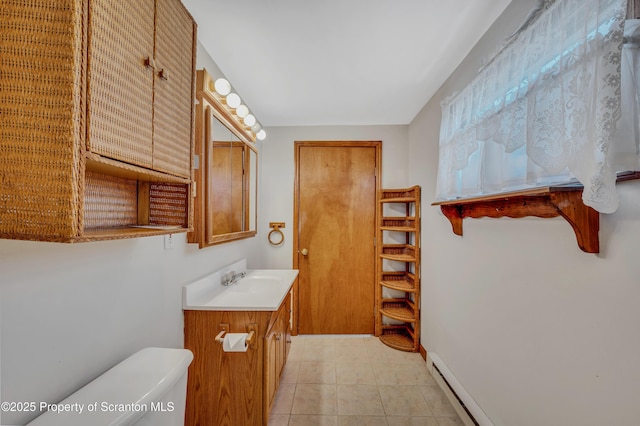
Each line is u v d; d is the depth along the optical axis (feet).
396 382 6.50
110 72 2.18
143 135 2.61
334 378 6.66
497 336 4.37
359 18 4.32
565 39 2.74
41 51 1.86
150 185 3.61
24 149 1.87
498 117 3.85
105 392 2.59
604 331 2.67
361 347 8.31
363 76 6.14
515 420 3.92
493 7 4.10
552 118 2.90
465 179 5.02
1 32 1.86
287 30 4.60
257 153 8.36
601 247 2.69
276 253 9.27
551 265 3.31
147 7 2.64
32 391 2.30
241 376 4.56
